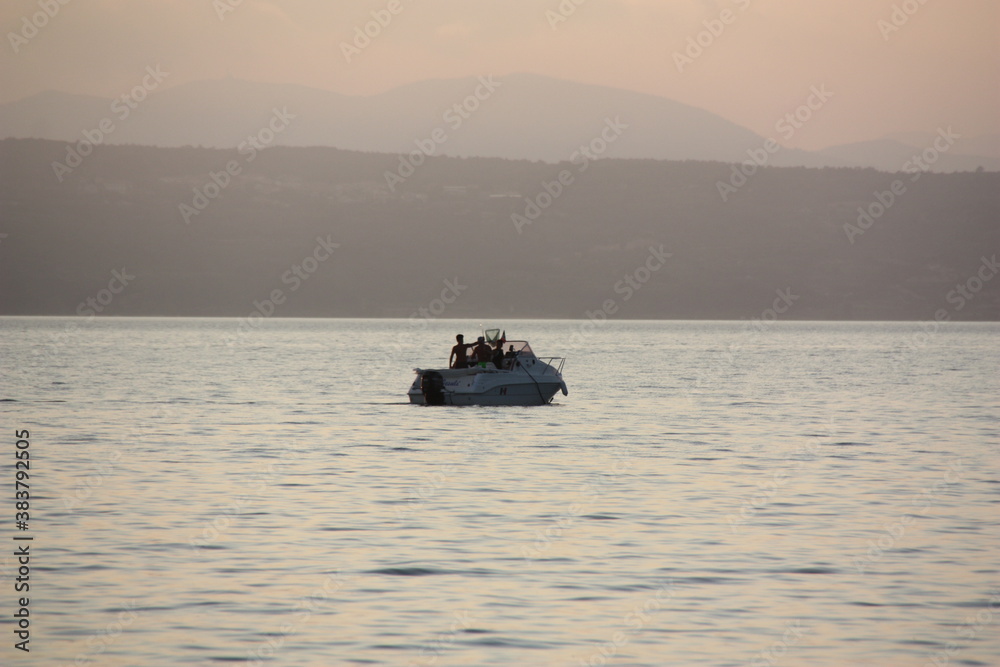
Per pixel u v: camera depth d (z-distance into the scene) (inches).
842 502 2989.7
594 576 2135.8
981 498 3070.9
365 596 1988.2
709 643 1752.0
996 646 1747.0
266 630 1793.8
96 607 1913.1
